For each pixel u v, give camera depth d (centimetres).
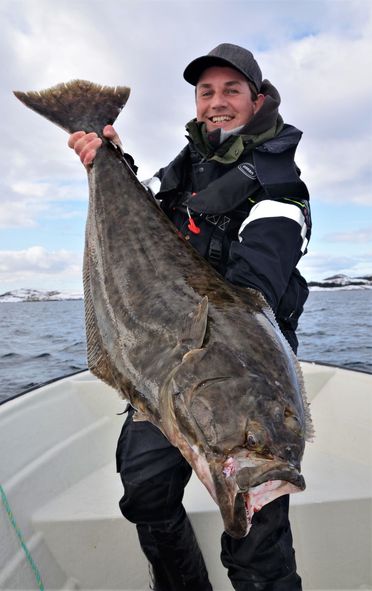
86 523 277
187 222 268
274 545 215
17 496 277
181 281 216
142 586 279
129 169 268
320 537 286
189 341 187
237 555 218
